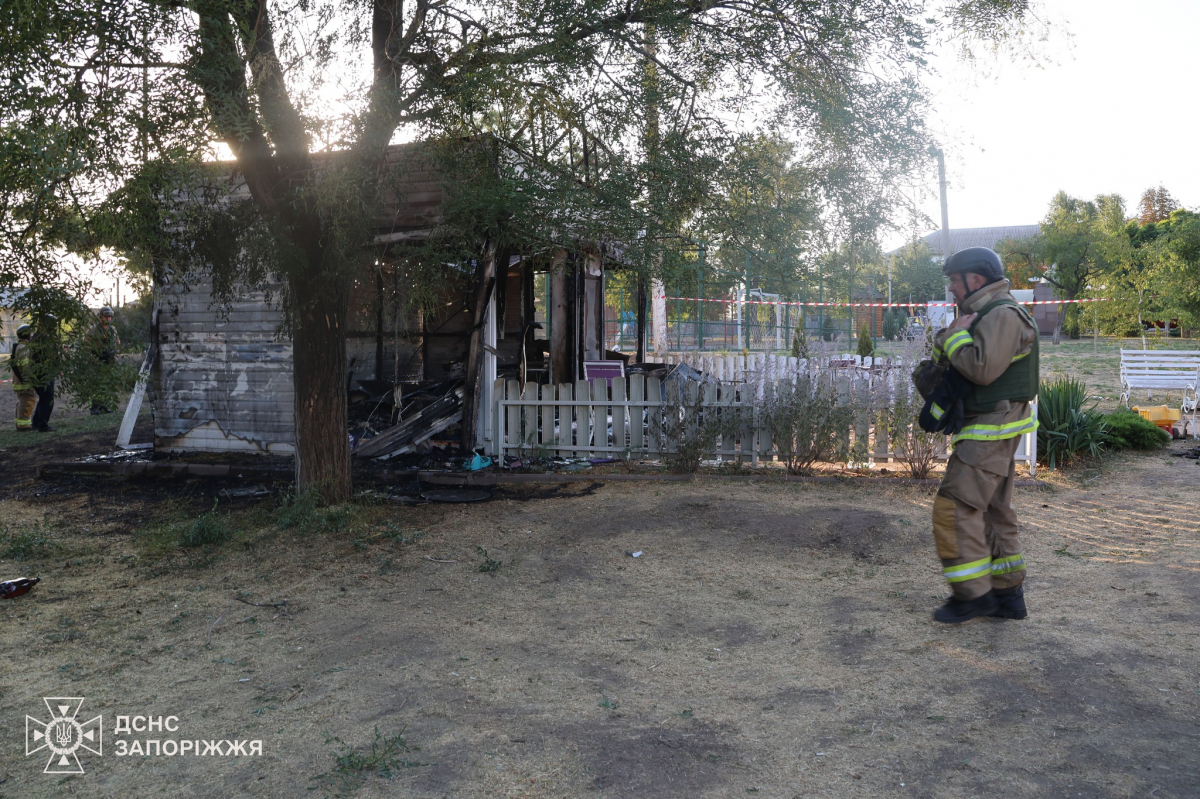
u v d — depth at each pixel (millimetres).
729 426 8438
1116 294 24562
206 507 7812
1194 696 3164
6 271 5250
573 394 9164
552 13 6332
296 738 3197
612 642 4133
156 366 10242
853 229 6633
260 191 6441
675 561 5578
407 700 3498
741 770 2801
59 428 13539
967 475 3998
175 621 4695
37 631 4586
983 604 4109
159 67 5324
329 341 7219
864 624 4207
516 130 7078
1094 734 2912
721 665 3779
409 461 9242
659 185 6613
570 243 7574
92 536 6887
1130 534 5867
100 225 5145
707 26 6734
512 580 5277
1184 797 2494
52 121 4824
